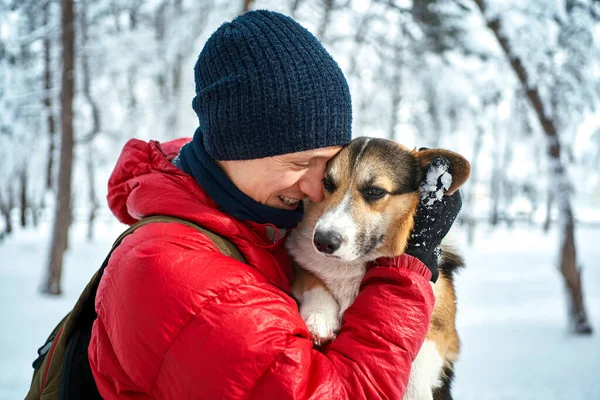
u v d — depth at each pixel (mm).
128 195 1840
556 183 8539
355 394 1460
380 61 14945
